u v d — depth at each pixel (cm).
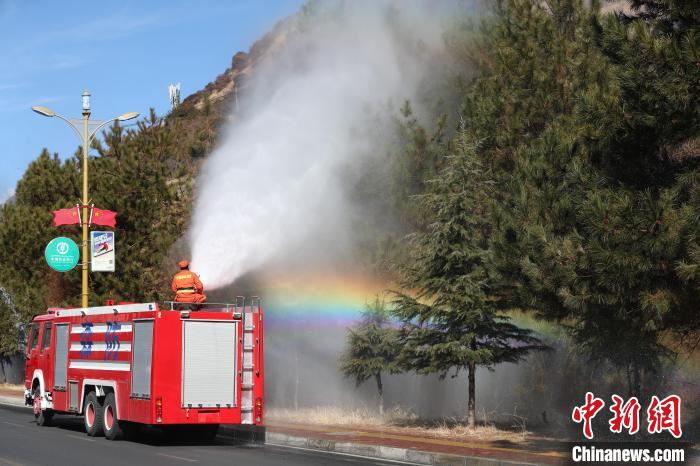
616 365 1808
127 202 3067
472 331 1962
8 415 2623
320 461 1509
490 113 2034
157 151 3194
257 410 1789
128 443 1822
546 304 1498
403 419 2189
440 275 2022
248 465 1432
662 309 1277
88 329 2016
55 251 2745
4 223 3647
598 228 1298
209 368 1759
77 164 3731
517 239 1516
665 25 1364
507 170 2000
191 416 1731
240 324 1795
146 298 3031
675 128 1321
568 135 1562
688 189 1323
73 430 2142
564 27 2130
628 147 1395
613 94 1391
